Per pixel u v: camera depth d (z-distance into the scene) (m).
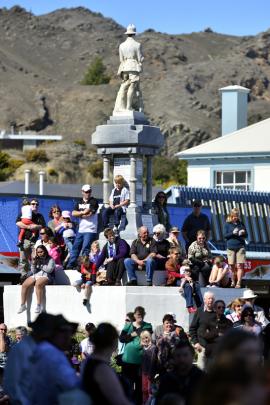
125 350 37.22
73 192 103.38
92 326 37.91
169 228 54.34
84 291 48.72
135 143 52.53
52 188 103.06
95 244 49.47
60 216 53.03
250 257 69.25
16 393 21.94
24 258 51.41
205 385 13.85
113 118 53.66
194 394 14.27
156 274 48.75
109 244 49.06
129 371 37.03
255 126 94.25
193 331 37.88
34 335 22.23
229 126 105.56
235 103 105.50
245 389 13.84
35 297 50.22
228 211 78.12
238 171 89.69
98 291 48.59
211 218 76.56
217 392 13.79
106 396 21.47
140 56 54.41
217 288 48.81
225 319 37.22
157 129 53.84
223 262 49.75
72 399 20.39
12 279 59.84
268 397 14.43
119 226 52.16
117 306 47.78
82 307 48.97
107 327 23.48
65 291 49.47
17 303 51.09
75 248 51.34
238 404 13.76
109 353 23.53
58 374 21.16
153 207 54.22
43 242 50.88
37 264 50.09
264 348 33.94
